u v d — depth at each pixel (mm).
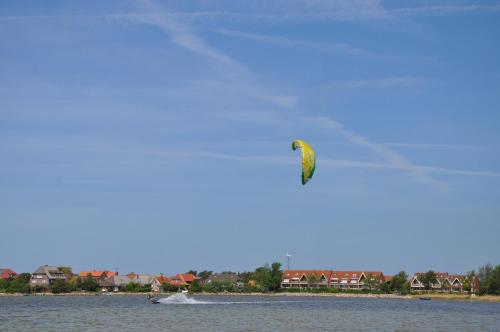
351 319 110750
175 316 113062
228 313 123438
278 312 128750
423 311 145125
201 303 175500
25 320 101750
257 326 92625
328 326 94562
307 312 130250
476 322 109438
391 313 133625
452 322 108438
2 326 90188
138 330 85125
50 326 90438
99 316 112188
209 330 85688
